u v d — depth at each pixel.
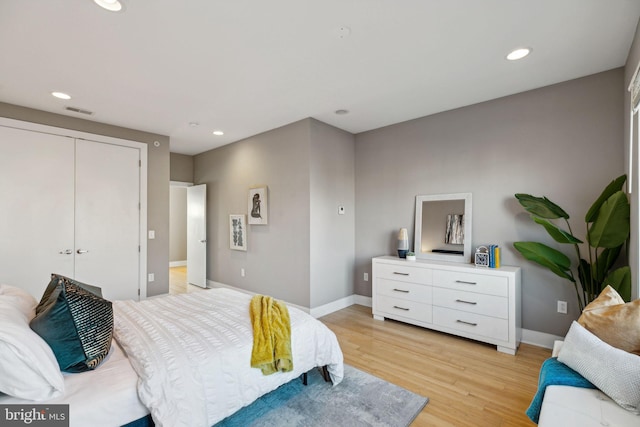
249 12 1.88
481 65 2.58
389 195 4.20
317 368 2.60
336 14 1.91
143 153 4.31
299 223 3.99
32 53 2.32
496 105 3.29
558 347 1.98
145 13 1.88
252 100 3.30
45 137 3.53
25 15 1.88
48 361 1.36
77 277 3.72
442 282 3.30
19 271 3.35
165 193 4.54
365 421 1.91
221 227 5.32
